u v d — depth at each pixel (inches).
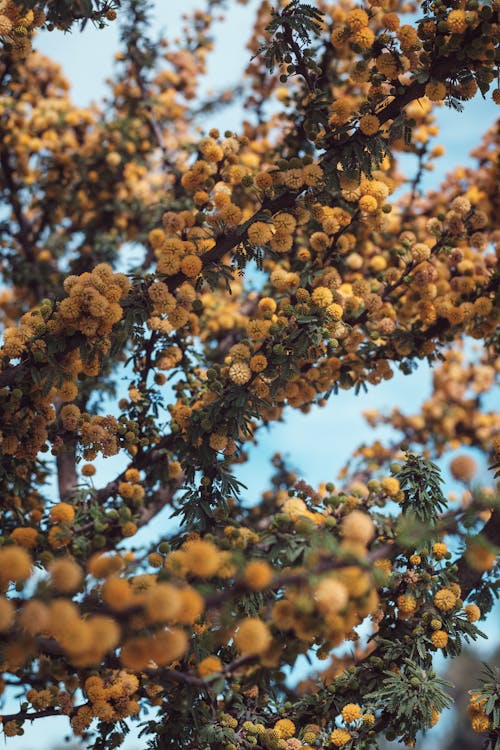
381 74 33.4
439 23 32.5
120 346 33.1
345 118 33.8
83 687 31.9
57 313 32.4
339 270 37.9
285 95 40.9
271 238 34.1
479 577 33.5
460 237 37.6
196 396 37.3
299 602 26.6
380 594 32.6
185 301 34.3
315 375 36.5
